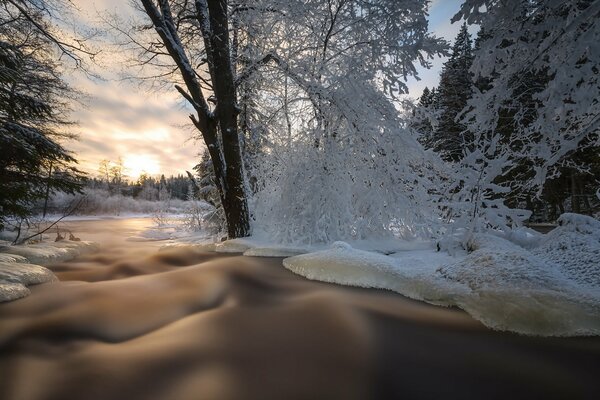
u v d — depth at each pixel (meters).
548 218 20.81
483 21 4.27
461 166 6.34
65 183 9.77
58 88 12.87
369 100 7.67
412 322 3.42
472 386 2.37
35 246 8.36
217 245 8.31
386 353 2.83
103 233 18.91
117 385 2.49
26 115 9.91
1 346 3.15
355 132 7.70
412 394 2.30
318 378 2.50
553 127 4.88
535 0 4.18
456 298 3.69
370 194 7.44
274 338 3.19
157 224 24.92
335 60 8.48
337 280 4.85
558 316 3.01
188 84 9.00
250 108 11.20
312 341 3.10
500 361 2.66
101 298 4.47
